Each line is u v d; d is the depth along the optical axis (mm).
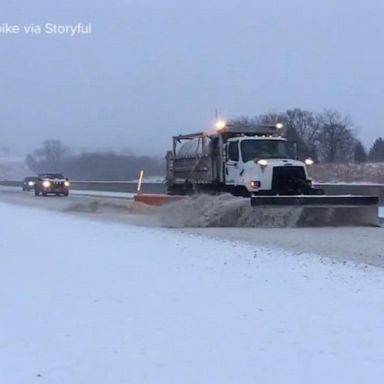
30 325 6730
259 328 6559
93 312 7297
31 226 18500
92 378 5090
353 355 5633
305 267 10625
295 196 19125
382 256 12492
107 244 13875
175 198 21906
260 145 21078
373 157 68875
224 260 11391
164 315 7137
